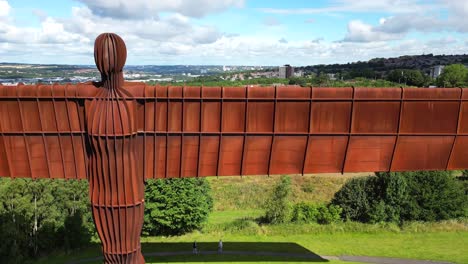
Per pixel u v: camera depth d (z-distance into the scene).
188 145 17.95
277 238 39.69
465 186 51.03
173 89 17.12
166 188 42.12
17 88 17.05
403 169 18.94
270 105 17.70
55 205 40.84
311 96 17.61
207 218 45.94
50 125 17.58
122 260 17.22
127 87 16.80
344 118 18.08
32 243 37.66
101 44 15.33
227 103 17.55
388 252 35.50
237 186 62.94
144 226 42.78
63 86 16.81
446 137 18.62
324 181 62.19
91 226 42.16
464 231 40.91
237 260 33.09
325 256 34.38
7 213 35.81
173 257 34.28
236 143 18.06
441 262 33.41
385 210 44.19
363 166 18.73
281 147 18.23
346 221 44.38
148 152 17.89
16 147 17.91
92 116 16.12
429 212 43.91
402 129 18.33
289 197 55.88
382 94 17.83
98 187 16.77
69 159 17.91
